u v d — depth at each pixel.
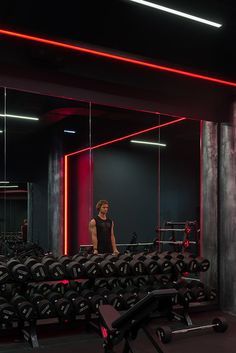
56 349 2.99
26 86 3.09
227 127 4.04
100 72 3.36
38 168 4.21
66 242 4.33
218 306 4.09
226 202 4.04
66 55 3.16
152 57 3.38
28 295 3.20
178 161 4.90
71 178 4.44
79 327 3.50
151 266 3.63
